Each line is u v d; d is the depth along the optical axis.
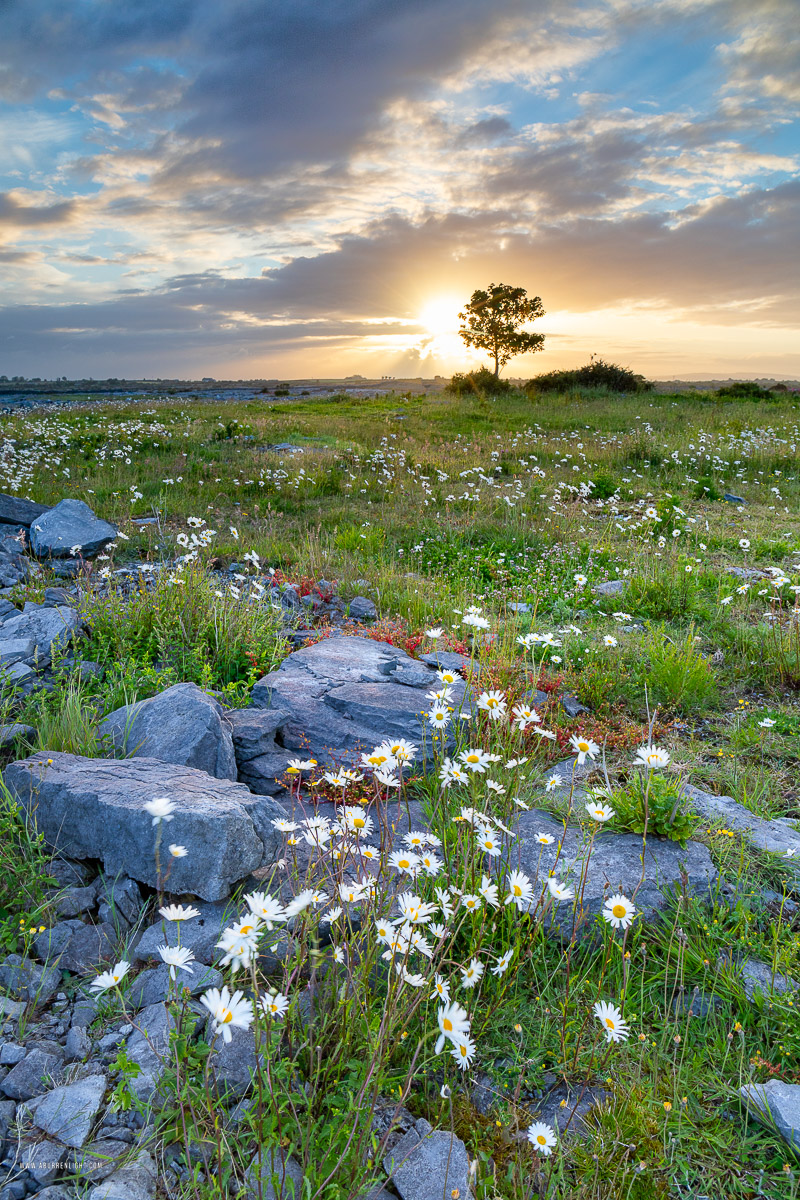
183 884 2.75
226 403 34.50
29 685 4.45
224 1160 1.84
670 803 3.29
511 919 2.71
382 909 2.48
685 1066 2.27
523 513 11.45
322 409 30.55
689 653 5.52
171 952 1.73
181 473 14.41
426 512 12.12
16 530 9.28
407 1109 2.12
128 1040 2.24
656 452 17.17
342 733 4.16
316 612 7.27
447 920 2.33
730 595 7.16
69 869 2.93
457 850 2.94
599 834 3.32
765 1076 2.27
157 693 4.51
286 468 14.80
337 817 3.11
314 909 2.34
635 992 2.59
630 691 5.36
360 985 2.22
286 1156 1.83
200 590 6.00
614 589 7.95
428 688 4.77
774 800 3.90
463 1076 2.21
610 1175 1.93
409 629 6.50
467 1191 1.81
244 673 5.42
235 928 1.69
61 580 7.71
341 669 5.04
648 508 11.47
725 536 10.35
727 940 2.74
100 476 13.45
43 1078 2.10
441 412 28.73
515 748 3.89
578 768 4.08
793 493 13.90
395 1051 2.22
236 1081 2.08
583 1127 2.10
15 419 23.45
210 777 3.28
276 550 9.16
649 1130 2.05
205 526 10.65
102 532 8.88
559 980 2.65
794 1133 2.01
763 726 4.71
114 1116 1.99
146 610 5.65
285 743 4.21
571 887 2.88
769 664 5.82
